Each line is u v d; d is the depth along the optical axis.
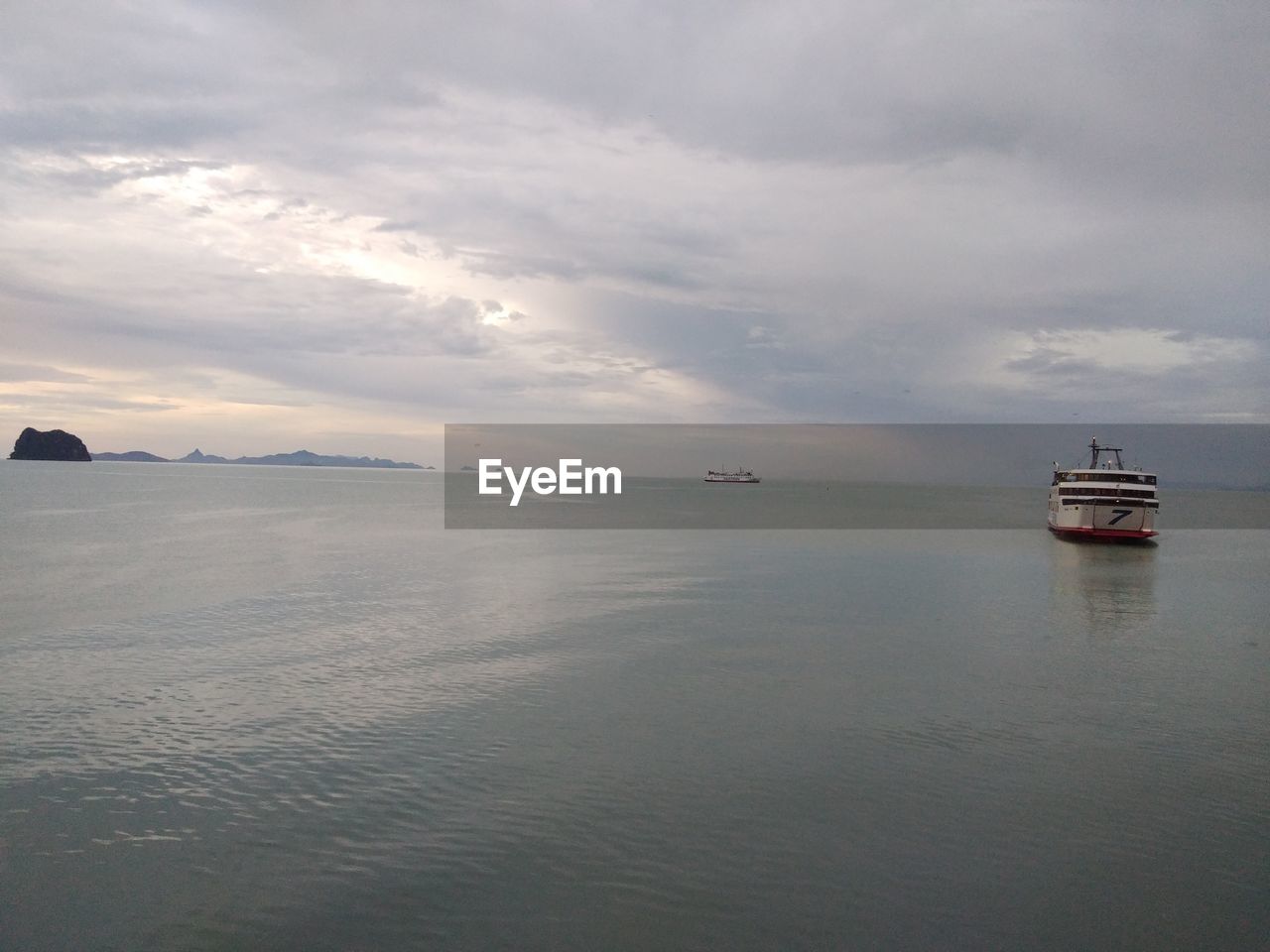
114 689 20.66
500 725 17.95
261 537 60.69
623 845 12.62
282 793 14.39
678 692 20.50
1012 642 26.89
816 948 10.18
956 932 10.55
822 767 15.70
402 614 30.81
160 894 11.27
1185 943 10.41
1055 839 12.98
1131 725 18.42
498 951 10.09
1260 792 14.79
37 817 13.50
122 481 166.62
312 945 10.21
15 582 38.00
